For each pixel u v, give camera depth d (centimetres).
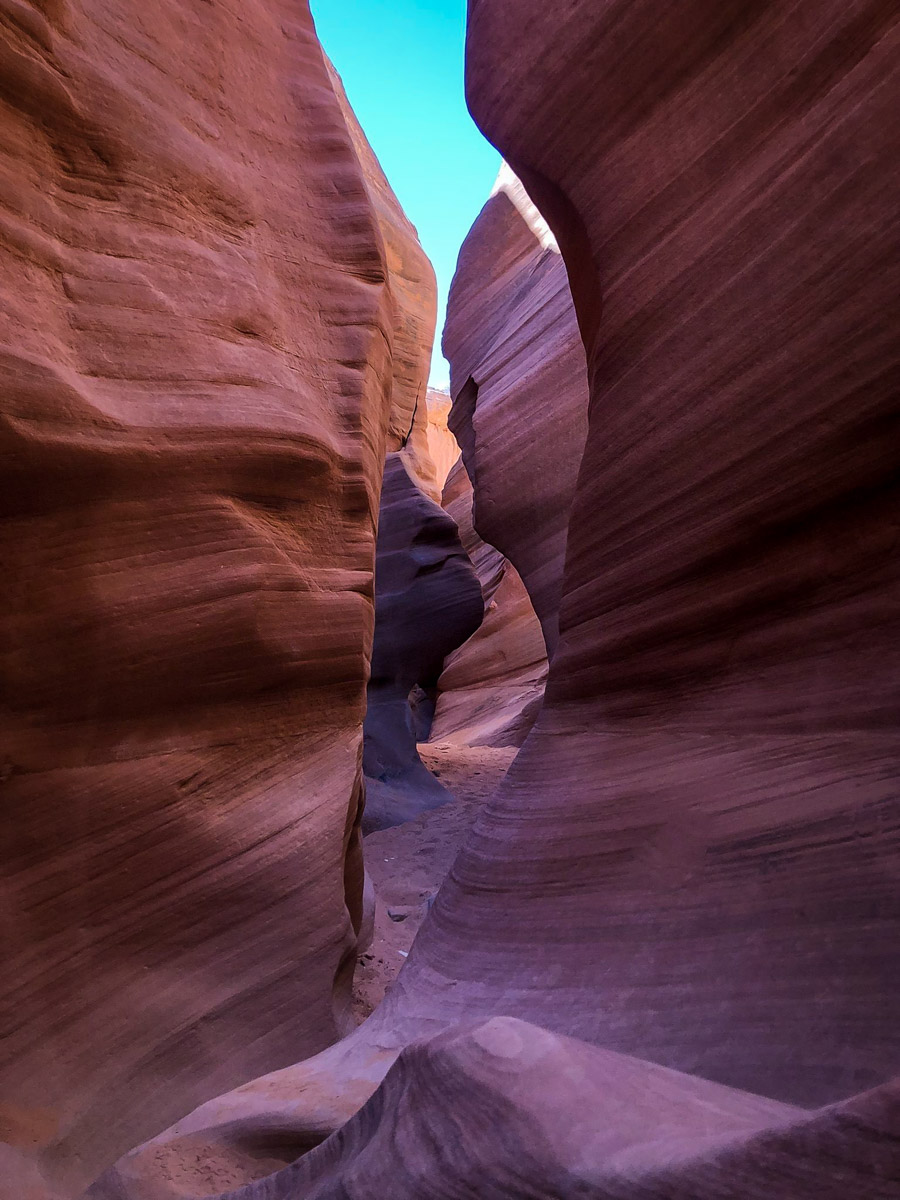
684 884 225
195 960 315
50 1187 245
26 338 262
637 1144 111
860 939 176
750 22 248
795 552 234
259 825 341
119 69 320
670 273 273
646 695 278
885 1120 87
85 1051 280
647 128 283
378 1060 254
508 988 251
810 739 219
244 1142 233
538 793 298
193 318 326
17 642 275
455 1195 119
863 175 214
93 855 296
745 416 245
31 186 281
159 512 305
